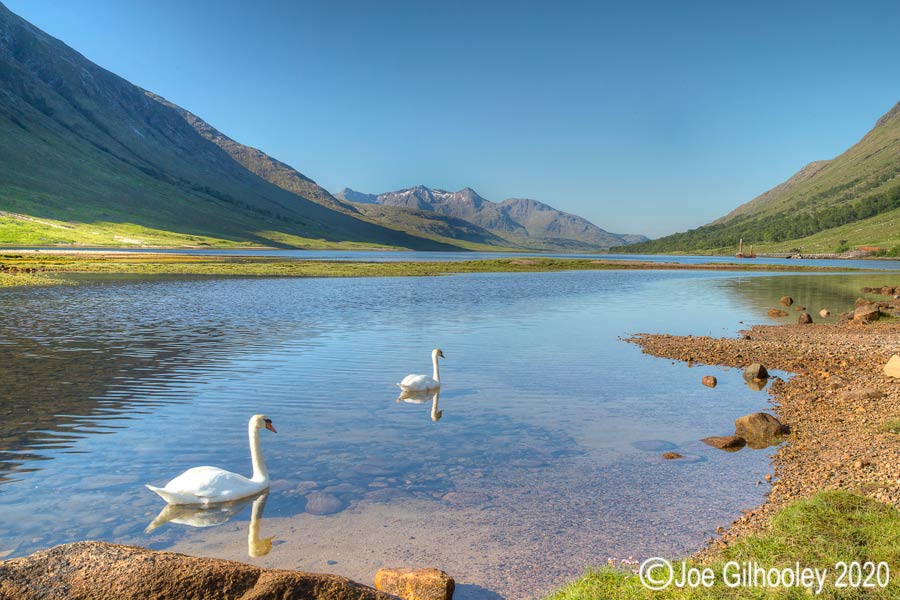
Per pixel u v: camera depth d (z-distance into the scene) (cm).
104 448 1458
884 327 3816
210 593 635
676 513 1100
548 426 1672
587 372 2434
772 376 2377
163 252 18750
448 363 2597
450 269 11900
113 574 638
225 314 4169
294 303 5031
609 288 7538
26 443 1485
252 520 1083
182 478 1135
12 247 17538
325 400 1938
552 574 896
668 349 3005
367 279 8612
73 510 1116
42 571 636
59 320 3666
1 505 1131
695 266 14700
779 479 1248
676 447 1492
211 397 1950
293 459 1396
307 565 923
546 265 14250
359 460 1393
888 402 1797
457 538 1012
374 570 909
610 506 1135
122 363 2444
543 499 1170
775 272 12350
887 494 1035
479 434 1596
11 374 2217
